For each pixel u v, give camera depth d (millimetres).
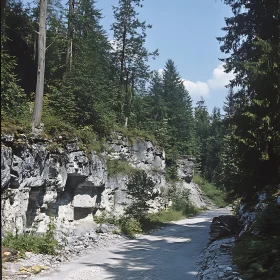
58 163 16703
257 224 10391
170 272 11164
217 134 71688
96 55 28234
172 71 65188
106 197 23172
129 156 30766
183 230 24469
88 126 23688
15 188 13281
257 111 13758
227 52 17578
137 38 36562
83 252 14391
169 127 54938
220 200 56812
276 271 6938
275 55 13172
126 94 37812
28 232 13734
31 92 21812
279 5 14430
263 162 14633
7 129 13266
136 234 21500
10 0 22016
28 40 23703
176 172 46938
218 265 9320
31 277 9680
